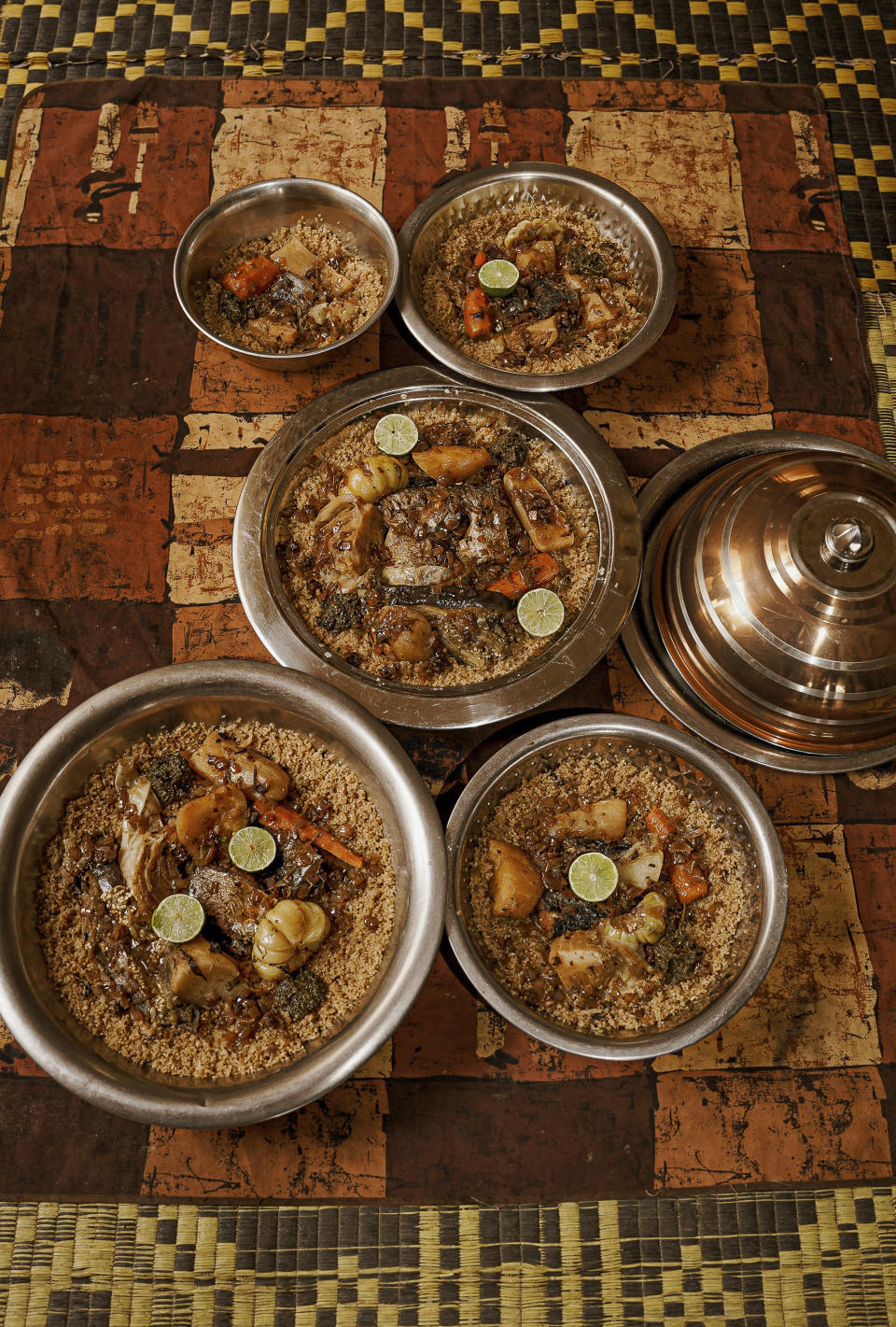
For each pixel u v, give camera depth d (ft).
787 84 4.80
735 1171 3.54
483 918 3.58
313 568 3.86
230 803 3.55
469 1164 3.49
